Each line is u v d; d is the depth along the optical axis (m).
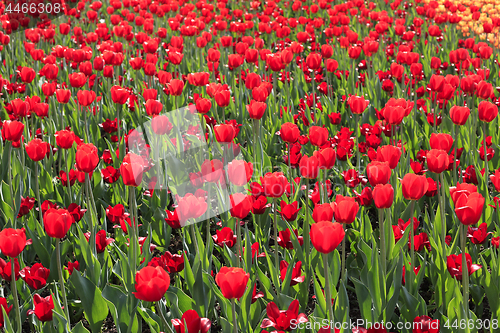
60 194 4.30
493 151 4.43
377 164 2.60
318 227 2.12
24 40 8.78
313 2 12.70
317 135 3.58
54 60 6.36
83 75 5.25
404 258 2.90
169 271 2.76
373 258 2.62
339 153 4.17
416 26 9.09
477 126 5.71
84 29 10.64
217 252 3.85
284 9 12.34
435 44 9.04
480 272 3.01
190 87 6.88
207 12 9.93
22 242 2.25
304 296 2.96
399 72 5.55
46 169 4.40
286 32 8.19
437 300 2.94
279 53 5.89
